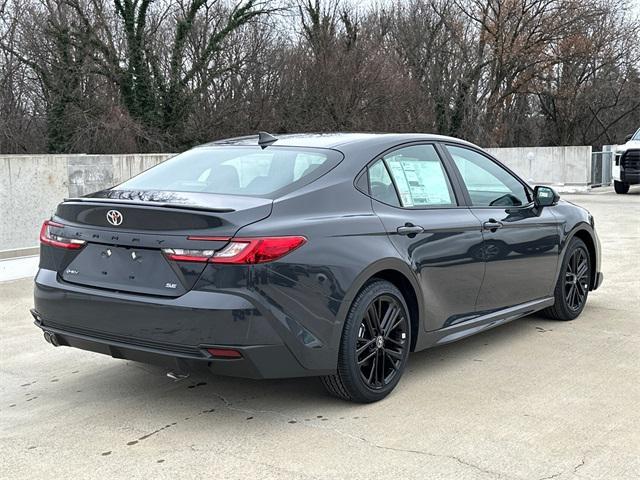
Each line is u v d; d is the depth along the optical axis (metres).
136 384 4.66
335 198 4.10
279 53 25.27
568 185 24.70
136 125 22.20
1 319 6.50
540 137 43.69
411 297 4.45
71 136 21.41
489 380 4.63
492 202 5.25
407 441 3.67
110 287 3.87
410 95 27.92
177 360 3.67
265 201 3.85
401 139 4.73
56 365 5.11
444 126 32.69
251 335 3.58
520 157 25.56
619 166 21.67
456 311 4.80
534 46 34.41
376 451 3.55
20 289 7.84
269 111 25.00
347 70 25.78
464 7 34.78
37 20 21.08
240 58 24.53
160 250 3.72
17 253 9.64
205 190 4.20
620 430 3.79
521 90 37.34
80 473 3.37
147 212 3.76
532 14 34.19
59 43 21.30
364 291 4.07
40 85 21.52
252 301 3.57
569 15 33.81
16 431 3.89
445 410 4.10
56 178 10.16
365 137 4.64
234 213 3.67
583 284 6.30
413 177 4.67
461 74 34.09
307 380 4.68
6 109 20.81
